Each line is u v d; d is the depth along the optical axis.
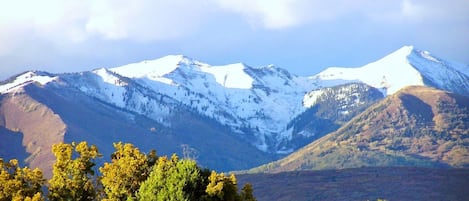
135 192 49.19
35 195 45.12
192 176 48.03
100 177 51.25
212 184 48.06
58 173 49.44
